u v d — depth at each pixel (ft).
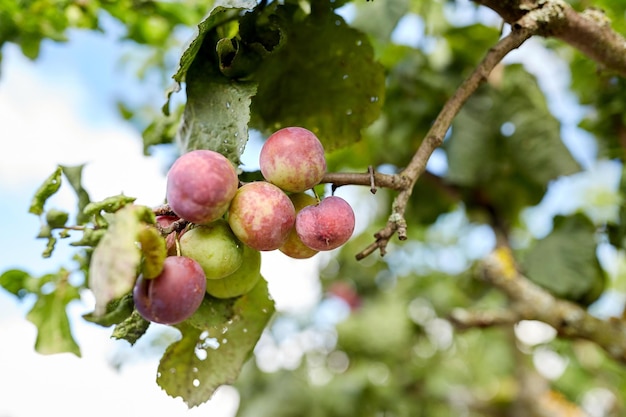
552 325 2.10
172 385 1.46
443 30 2.51
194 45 1.33
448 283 3.92
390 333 4.02
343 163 2.77
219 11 1.30
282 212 1.22
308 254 1.34
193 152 1.21
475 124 2.49
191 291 1.16
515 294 2.15
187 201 1.17
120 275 1.05
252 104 1.55
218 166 1.19
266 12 1.48
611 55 1.57
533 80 2.48
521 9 1.49
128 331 1.30
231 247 1.24
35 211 1.26
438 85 2.53
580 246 2.18
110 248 1.07
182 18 2.40
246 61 1.43
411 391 4.03
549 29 1.51
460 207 2.79
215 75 1.40
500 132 2.47
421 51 2.55
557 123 2.45
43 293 1.60
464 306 3.79
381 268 4.21
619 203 2.22
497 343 4.23
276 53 1.49
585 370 3.44
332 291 4.31
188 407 1.45
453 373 4.23
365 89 1.61
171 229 1.21
